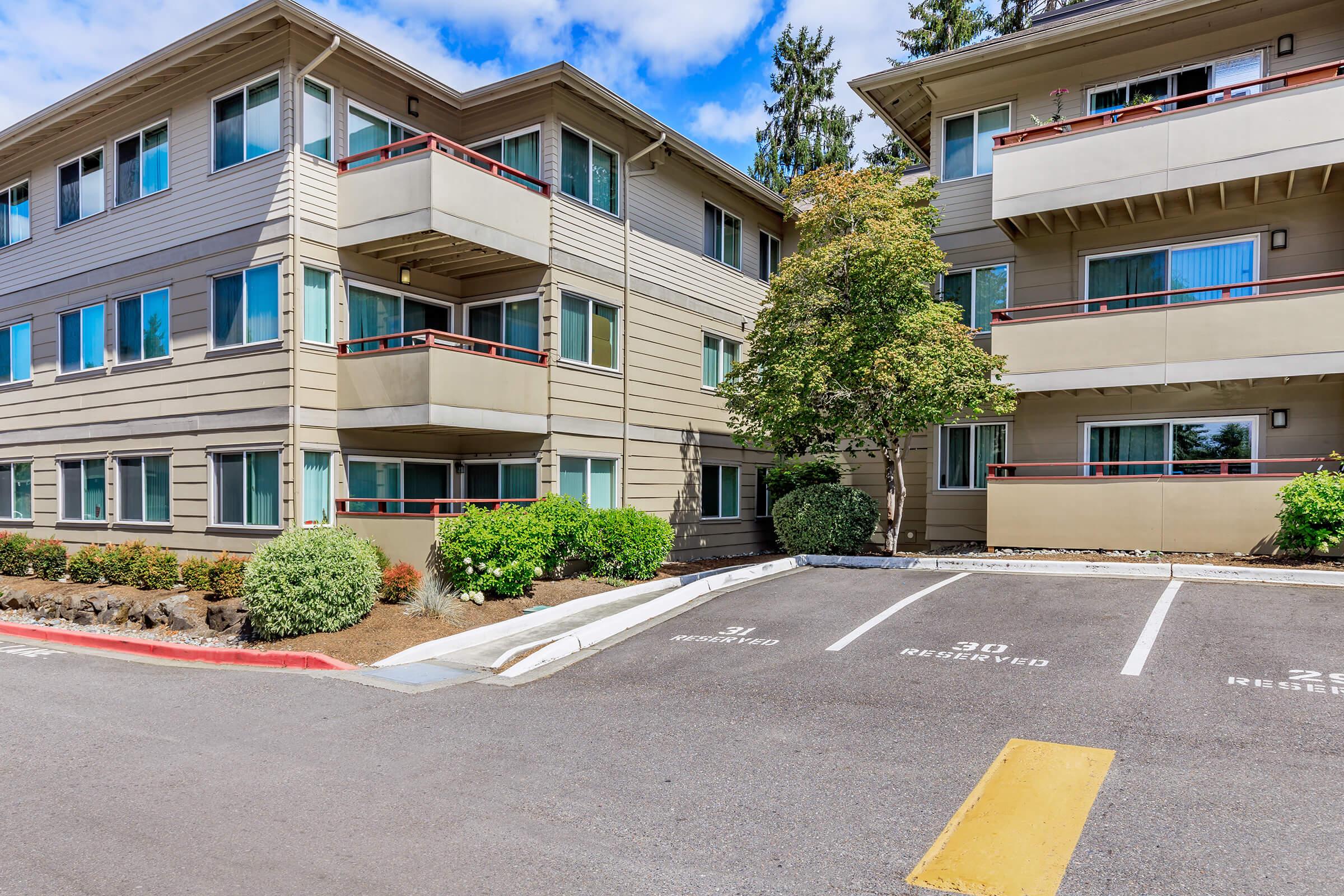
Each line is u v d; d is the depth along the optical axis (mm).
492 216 15008
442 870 4797
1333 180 14102
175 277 16031
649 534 15375
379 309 15805
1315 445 14430
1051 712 6973
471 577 12898
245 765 6617
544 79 15922
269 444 14344
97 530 17578
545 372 16031
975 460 17688
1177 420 15484
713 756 6492
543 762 6523
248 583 11188
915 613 10570
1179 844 4805
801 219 16062
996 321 15664
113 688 9219
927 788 5711
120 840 5262
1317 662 7824
